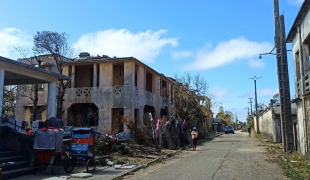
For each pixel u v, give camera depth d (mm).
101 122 25297
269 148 23062
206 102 47156
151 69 29484
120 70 28234
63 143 12828
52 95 16828
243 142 31922
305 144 15891
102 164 14180
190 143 26641
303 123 16031
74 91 26281
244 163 14852
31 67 14555
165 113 34875
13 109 32625
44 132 11508
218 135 53875
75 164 12953
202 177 10969
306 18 14438
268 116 36062
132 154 17703
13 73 14180
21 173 10969
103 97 25609
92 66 27984
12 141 12594
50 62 26969
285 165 13492
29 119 27031
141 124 26484
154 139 22016
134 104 25344
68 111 26703
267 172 12055
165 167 14055
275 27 19750
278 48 19594
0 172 8406
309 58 15367
